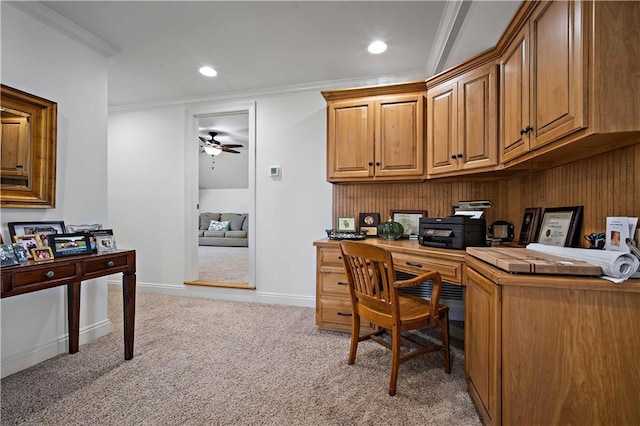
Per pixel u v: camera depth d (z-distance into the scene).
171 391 1.61
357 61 2.58
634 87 1.03
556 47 1.25
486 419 1.29
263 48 2.39
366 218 2.85
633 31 1.03
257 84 3.07
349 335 2.35
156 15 1.99
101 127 2.36
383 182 2.70
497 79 1.86
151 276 3.54
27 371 1.80
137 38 2.26
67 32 2.09
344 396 1.57
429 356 2.00
